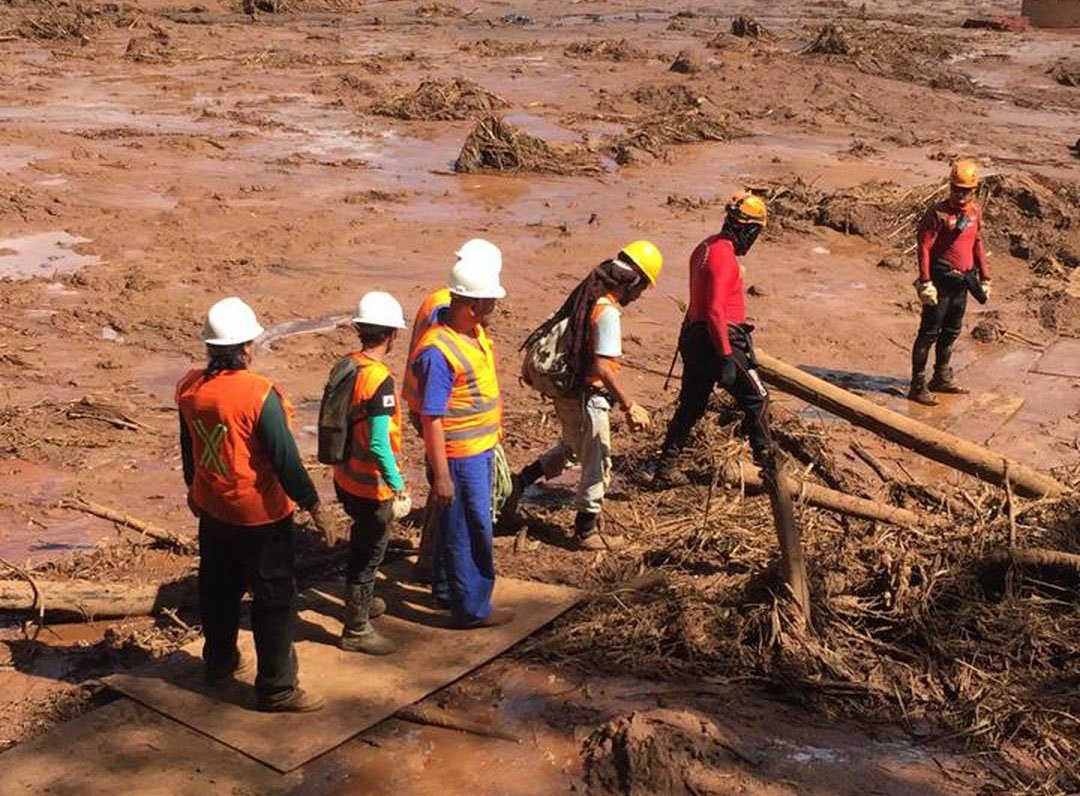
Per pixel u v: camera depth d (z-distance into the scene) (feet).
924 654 21.52
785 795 17.90
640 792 17.87
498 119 63.36
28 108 71.36
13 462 29.07
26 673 20.88
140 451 30.07
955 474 30.66
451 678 20.24
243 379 18.08
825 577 23.00
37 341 37.19
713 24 124.26
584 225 52.95
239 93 80.12
